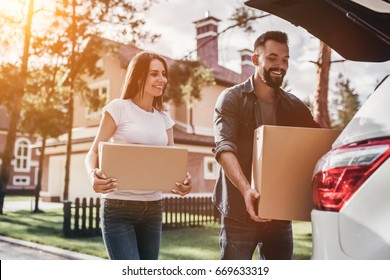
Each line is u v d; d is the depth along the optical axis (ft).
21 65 46.44
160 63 8.35
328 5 7.89
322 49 28.17
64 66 48.57
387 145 4.86
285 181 6.98
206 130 61.26
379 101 5.25
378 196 4.83
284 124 9.29
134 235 7.87
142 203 7.87
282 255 8.93
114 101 8.12
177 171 7.68
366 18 6.98
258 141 7.39
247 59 66.90
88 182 63.41
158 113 8.67
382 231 4.72
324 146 7.00
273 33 8.69
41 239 26.61
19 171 100.83
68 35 45.50
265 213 6.95
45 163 73.26
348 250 4.91
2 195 46.62
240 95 8.94
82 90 51.16
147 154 7.52
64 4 44.01
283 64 8.62
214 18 59.77
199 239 26.81
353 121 5.42
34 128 48.21
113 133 8.11
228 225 8.77
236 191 8.65
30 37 45.91
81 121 65.82
